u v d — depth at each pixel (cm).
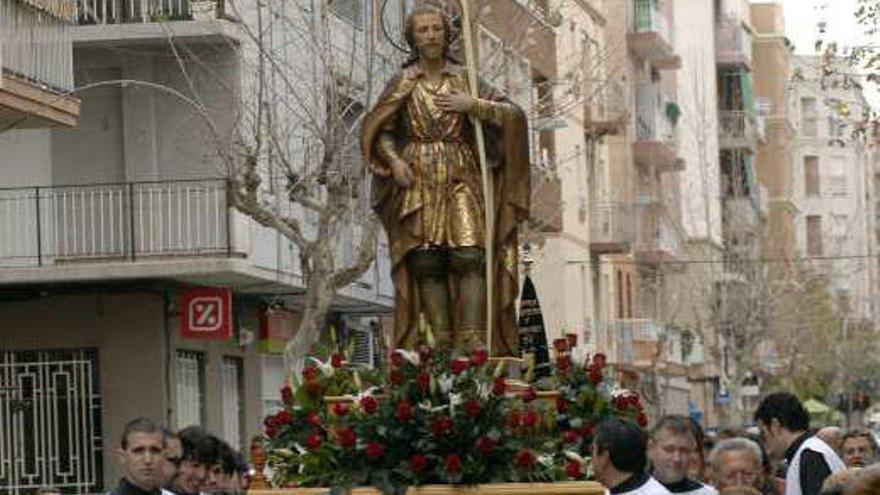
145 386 3300
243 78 3322
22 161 3309
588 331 6166
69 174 3438
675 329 6969
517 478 1477
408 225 1563
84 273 3234
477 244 1559
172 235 3338
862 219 12950
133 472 1452
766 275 7725
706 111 8831
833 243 12181
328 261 2770
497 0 3522
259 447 1535
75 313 3316
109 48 3375
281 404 1620
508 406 1484
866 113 3788
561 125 4219
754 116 9569
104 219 3344
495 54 3247
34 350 3325
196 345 3431
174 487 1619
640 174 7200
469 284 1564
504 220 1571
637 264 7006
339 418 1498
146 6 3353
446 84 1570
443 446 1474
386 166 1567
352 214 2909
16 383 3328
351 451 1482
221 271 3234
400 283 1573
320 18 3306
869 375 9525
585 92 4912
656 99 7344
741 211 8175
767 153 10544
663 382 7031
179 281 3353
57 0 2712
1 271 3212
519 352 1614
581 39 5781
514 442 1479
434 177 1560
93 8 3353
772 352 8512
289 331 3744
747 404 7712
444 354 1498
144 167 3416
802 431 1717
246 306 3578
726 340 7488
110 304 3309
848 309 9688
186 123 3403
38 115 2652
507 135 1563
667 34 7462
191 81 3138
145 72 3416
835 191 12912
